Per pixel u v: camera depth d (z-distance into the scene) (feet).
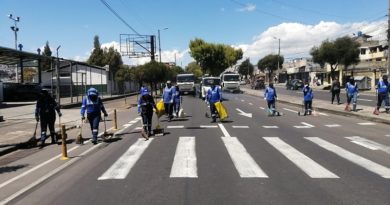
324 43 245.04
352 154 36.42
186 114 82.17
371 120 66.59
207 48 325.21
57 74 99.14
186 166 31.83
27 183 28.43
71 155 38.78
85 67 183.83
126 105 120.78
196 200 22.90
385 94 70.85
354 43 242.99
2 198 24.54
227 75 207.92
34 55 117.60
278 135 49.80
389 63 112.78
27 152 42.96
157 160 34.58
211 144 42.98
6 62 148.05
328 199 22.82
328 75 310.86
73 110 97.35
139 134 52.85
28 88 148.46
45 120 47.11
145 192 24.68
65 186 26.58
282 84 390.21
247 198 23.16
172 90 69.67
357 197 23.15
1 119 71.61
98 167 32.40
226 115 66.59
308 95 78.69
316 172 29.37
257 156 35.86
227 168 31.04
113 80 208.23
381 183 26.18
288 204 22.00
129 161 34.45
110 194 24.41
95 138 45.70
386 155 35.94
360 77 223.71
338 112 80.18
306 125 60.64
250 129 56.18
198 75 386.73
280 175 28.63
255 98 151.74
